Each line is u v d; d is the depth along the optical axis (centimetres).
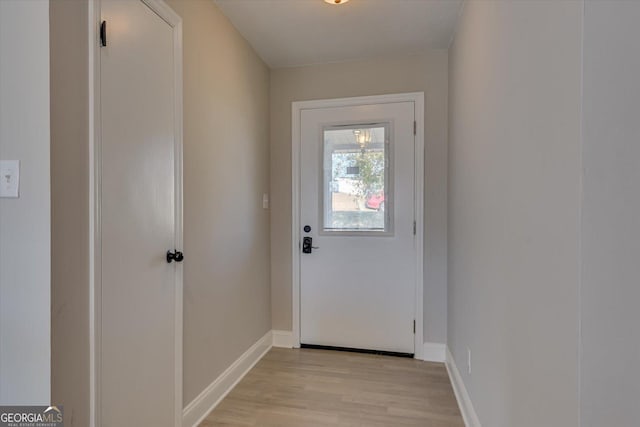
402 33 243
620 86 74
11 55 106
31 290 106
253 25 232
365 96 282
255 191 268
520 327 113
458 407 203
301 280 296
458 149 221
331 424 185
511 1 122
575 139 78
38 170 105
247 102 254
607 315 75
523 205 111
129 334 136
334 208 290
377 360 269
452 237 242
